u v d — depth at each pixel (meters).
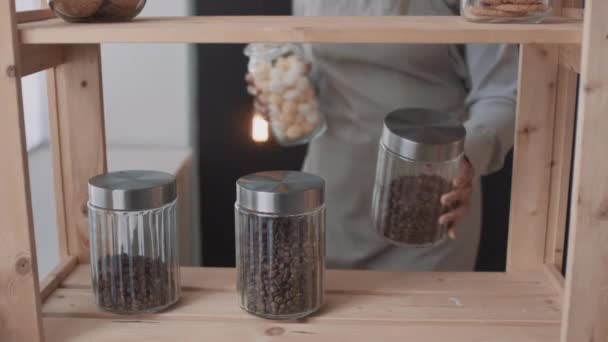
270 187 0.92
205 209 2.14
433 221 1.09
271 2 1.95
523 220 1.12
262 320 0.94
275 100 1.56
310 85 1.56
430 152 1.02
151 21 0.96
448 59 1.58
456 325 0.93
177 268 0.99
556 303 1.00
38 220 1.64
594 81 0.77
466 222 1.63
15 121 0.83
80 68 1.08
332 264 1.70
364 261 1.69
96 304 0.98
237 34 0.82
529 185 1.11
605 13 0.76
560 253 1.12
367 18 1.01
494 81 1.46
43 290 1.01
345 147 1.62
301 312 0.94
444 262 1.65
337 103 1.60
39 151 2.02
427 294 1.03
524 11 0.86
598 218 0.80
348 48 1.54
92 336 0.90
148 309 0.96
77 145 1.11
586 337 0.83
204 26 0.85
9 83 0.83
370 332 0.91
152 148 2.09
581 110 0.78
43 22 0.94
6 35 0.81
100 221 0.94
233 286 1.05
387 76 1.56
